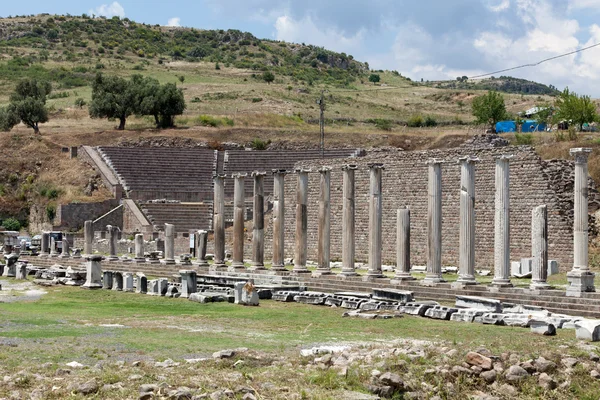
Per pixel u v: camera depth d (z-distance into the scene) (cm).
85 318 3612
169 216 9050
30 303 4331
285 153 10412
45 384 2169
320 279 4925
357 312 3744
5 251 7694
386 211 6831
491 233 5956
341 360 2445
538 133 9269
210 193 9719
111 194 9625
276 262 5350
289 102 15162
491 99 11900
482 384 2353
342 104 15825
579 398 2308
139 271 6178
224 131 11594
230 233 8231
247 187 9856
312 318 3653
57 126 12731
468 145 8881
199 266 5850
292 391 2159
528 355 2516
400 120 13600
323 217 5072
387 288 4494
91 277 5291
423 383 2300
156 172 10062
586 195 3912
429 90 19750
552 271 5341
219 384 2186
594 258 5434
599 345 2744
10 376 2230
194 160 10406
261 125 12550
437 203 4450
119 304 4344
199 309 4075
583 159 3919
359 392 2188
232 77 19362
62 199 9675
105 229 9125
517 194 5822
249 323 3475
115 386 2142
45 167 10519
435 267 4425
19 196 10069
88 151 10450
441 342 2759
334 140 11012
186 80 18250
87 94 16338
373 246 4731
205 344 2811
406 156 6788
